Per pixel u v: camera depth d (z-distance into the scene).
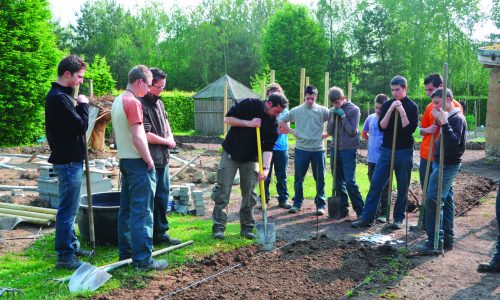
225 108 15.81
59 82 5.03
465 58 45.81
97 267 4.93
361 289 4.80
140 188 5.08
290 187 10.65
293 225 7.43
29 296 4.52
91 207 5.51
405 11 46.50
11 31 17.75
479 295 4.66
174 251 5.86
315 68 44.88
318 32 45.12
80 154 5.16
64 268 5.23
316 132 8.02
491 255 5.91
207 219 7.77
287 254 5.86
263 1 67.00
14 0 17.94
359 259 5.69
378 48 46.16
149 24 68.31
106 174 10.87
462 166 14.71
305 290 4.74
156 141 5.79
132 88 5.08
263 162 6.32
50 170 8.23
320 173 8.12
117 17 65.88
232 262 5.55
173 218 7.78
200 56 63.06
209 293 4.63
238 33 64.00
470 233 6.91
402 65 45.62
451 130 5.57
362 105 38.12
